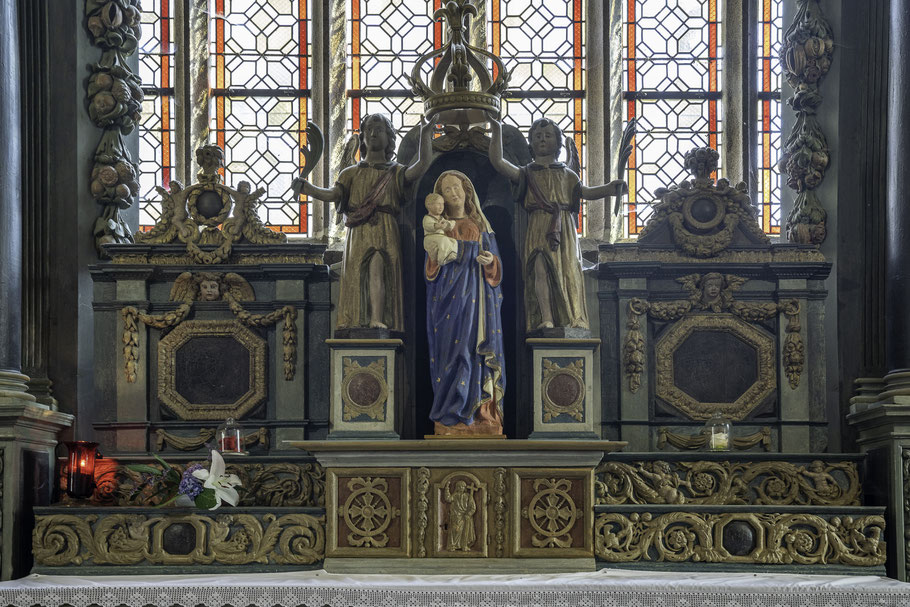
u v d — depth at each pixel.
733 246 9.16
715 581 7.59
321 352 9.12
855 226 9.19
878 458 8.30
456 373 8.34
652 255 9.14
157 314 9.08
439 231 8.45
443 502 8.11
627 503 8.42
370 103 10.40
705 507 8.12
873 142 9.11
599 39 10.33
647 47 10.45
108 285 9.09
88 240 9.32
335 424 8.33
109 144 9.47
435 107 8.81
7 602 7.38
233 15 10.44
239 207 9.22
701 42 10.43
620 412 9.02
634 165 10.31
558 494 8.12
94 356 9.11
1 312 8.19
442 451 8.09
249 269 9.10
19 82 8.86
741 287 9.14
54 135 9.23
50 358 9.06
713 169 9.30
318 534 8.15
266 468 8.56
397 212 8.82
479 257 8.45
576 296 8.56
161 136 10.30
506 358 8.89
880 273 9.00
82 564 8.03
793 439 8.93
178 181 10.19
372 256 8.64
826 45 9.41
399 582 7.60
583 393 8.39
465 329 8.35
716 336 9.10
